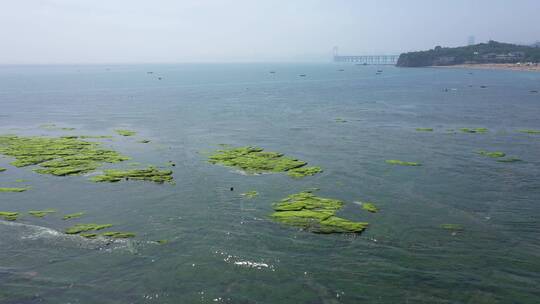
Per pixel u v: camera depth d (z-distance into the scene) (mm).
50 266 32688
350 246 35125
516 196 46125
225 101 141625
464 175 53156
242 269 32031
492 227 38688
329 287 29766
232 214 41781
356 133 80562
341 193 47094
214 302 28312
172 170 56719
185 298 28766
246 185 50125
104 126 92438
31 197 47219
